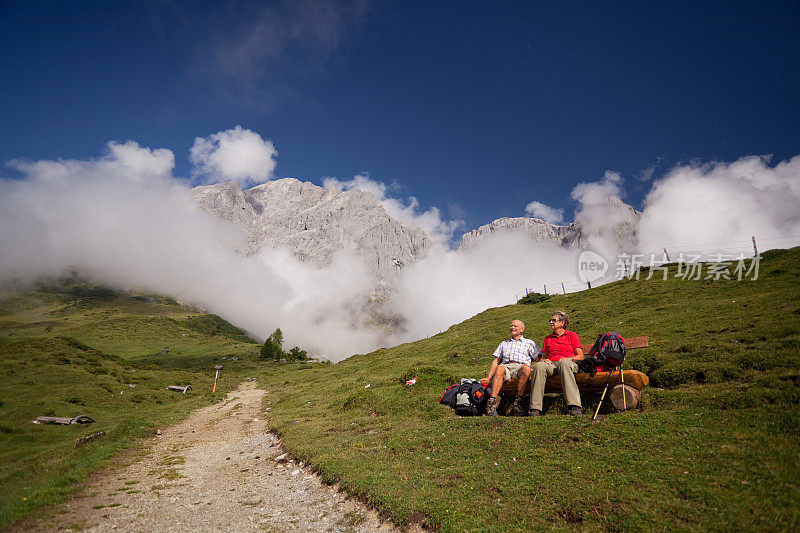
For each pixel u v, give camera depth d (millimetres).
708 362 11547
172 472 11789
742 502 5055
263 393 40719
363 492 7848
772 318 15422
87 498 9172
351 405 17516
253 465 11969
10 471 12461
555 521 5625
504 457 7883
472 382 11055
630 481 6168
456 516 6102
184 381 52500
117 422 25469
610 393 9227
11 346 48562
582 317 31438
